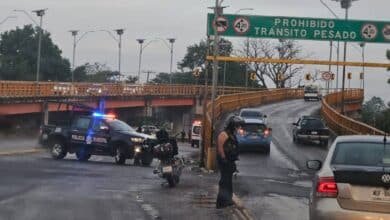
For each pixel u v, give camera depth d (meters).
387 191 8.41
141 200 14.67
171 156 17.72
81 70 143.75
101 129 26.12
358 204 8.46
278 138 42.03
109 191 16.12
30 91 63.75
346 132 45.12
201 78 136.25
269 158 30.11
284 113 67.12
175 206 13.85
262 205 14.33
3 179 17.88
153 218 12.18
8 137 41.19
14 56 134.25
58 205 13.43
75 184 17.31
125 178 19.47
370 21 34.88
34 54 138.62
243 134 32.44
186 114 105.94
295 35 34.84
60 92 70.12
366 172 8.49
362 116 71.88
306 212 13.34
